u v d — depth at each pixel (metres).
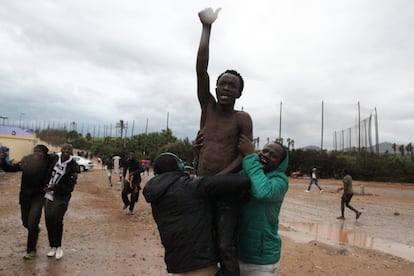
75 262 5.96
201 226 2.57
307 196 21.97
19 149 28.28
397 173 43.91
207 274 2.61
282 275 5.88
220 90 2.78
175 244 2.58
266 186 2.61
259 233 2.80
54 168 5.93
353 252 7.77
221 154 2.79
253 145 2.76
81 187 18.67
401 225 12.08
